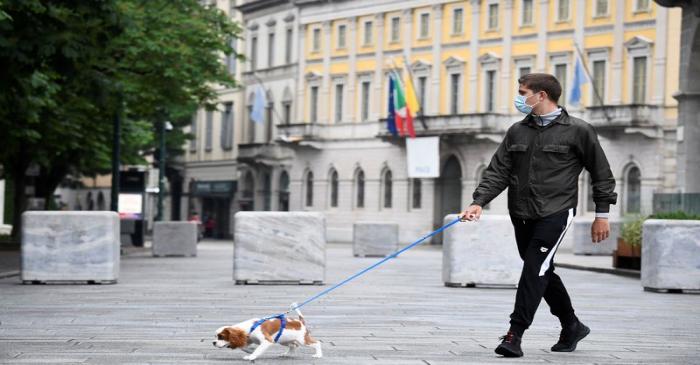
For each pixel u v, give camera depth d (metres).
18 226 43.34
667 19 56.28
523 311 10.29
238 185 85.38
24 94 25.94
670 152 56.09
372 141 72.94
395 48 71.50
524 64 63.56
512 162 10.59
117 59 34.09
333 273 27.41
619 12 58.50
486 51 65.62
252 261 21.83
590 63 60.06
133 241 48.03
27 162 42.56
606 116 57.47
